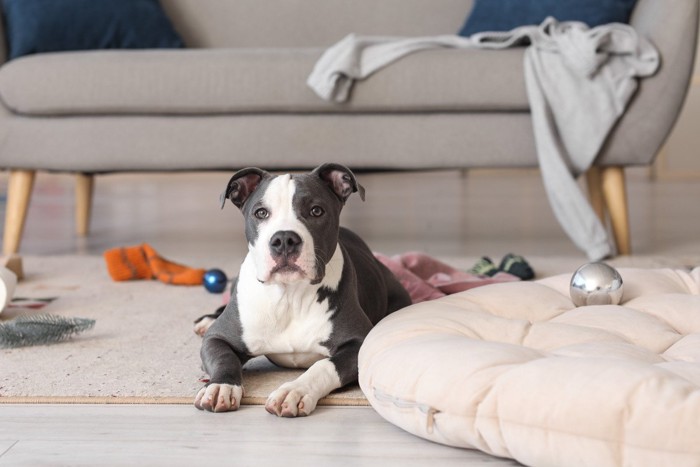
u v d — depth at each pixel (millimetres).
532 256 3086
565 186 2844
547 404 1139
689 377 1192
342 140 2988
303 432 1359
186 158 3041
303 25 3816
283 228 1492
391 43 2980
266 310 1578
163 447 1299
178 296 2463
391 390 1333
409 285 2211
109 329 2057
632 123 2902
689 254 3039
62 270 2906
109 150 3057
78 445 1311
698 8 2877
